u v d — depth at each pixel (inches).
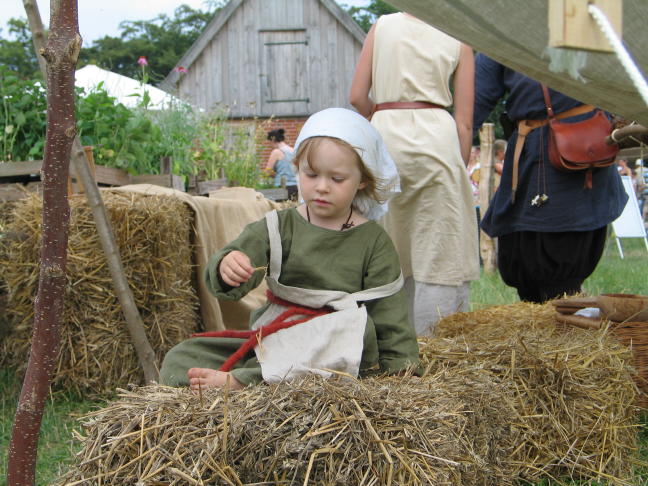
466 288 139.2
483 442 84.7
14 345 151.2
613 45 44.2
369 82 139.5
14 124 186.2
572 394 102.3
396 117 133.3
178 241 155.7
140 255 145.9
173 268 152.7
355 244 95.7
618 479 100.2
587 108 151.2
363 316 87.2
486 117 164.4
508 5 65.2
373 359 89.3
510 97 159.5
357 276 94.8
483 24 68.5
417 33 132.6
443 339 112.0
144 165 223.0
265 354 86.1
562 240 156.6
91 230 144.7
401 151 131.3
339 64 776.9
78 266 143.5
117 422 70.9
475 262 136.5
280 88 779.4
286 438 66.7
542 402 100.0
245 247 91.9
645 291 255.9
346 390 72.0
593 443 102.9
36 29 83.6
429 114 132.4
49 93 60.6
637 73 43.7
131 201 147.9
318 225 96.5
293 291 93.0
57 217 62.0
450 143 131.5
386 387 75.4
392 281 94.9
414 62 132.0
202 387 80.0
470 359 101.7
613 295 134.0
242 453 67.7
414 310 136.6
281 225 95.8
